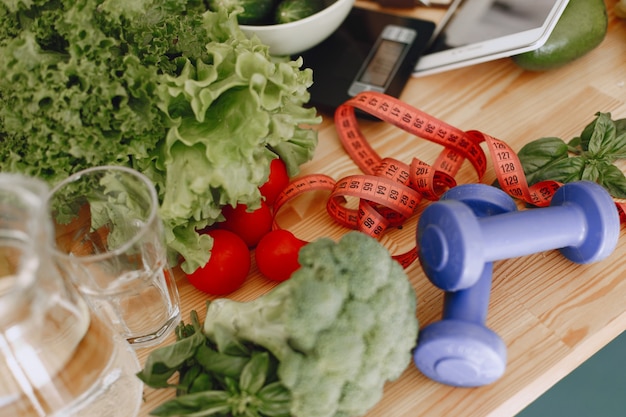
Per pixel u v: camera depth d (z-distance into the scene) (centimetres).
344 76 99
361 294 60
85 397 61
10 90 65
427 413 66
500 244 67
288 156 85
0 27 69
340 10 92
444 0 109
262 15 93
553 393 107
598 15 95
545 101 97
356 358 58
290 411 59
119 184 66
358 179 81
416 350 63
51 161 66
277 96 72
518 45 92
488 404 66
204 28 77
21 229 48
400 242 83
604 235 68
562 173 82
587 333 70
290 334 59
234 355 62
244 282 81
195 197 70
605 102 96
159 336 74
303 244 78
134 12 67
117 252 58
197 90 69
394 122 89
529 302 74
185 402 57
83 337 60
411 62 100
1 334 51
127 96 66
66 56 67
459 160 90
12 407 58
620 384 107
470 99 99
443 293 75
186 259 74
